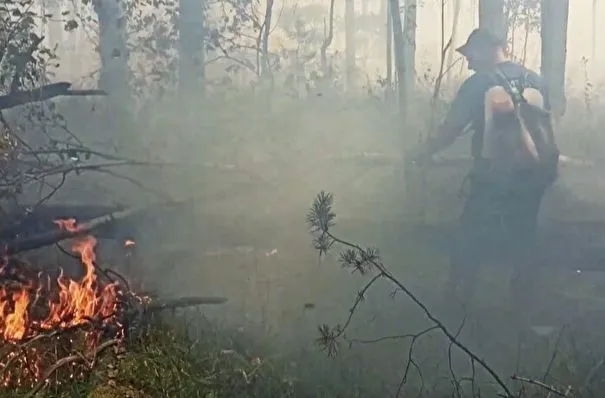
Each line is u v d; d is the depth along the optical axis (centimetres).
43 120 558
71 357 311
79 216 472
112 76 664
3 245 411
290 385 327
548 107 466
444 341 404
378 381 347
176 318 393
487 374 364
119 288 400
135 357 321
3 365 328
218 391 313
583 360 369
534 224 473
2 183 460
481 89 464
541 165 461
